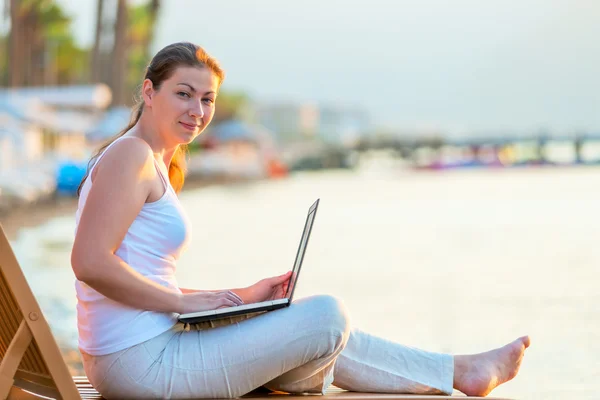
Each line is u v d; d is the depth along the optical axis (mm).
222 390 3465
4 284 3246
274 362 3475
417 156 110188
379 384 3805
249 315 3551
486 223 23438
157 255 3475
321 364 3570
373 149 110438
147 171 3406
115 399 3482
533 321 8477
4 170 30562
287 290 3900
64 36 68938
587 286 10922
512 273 12508
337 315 3512
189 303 3459
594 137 95562
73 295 10352
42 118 37688
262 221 25016
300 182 61750
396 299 10047
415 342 7453
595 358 6797
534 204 31562
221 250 16359
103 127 45125
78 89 43125
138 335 3404
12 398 3531
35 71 63250
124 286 3314
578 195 37094
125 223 3338
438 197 38094
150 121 3645
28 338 3217
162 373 3412
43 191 29672
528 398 5613
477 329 8070
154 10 58656
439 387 3834
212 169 62406
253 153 72375
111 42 53906
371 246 17344
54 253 15492
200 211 29812
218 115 117438
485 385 3861
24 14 53531
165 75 3607
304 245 3662
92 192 3344
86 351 3490
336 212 28984
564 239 18297
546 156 95562
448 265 13719
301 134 182250
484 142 100812
